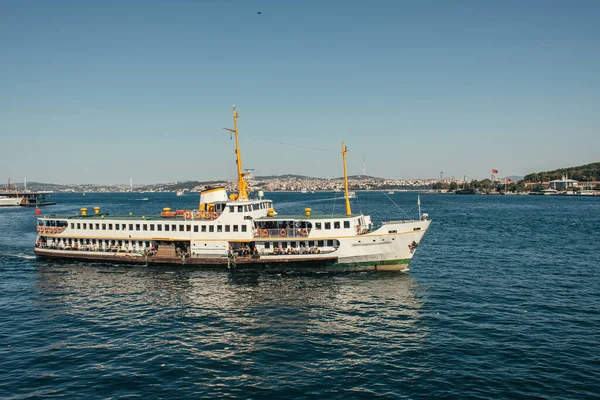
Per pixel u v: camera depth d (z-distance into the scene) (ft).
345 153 198.39
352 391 86.38
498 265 201.16
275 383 89.97
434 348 105.70
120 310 137.49
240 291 156.76
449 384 88.17
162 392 86.99
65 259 213.46
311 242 184.75
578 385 86.84
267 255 183.32
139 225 201.87
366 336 114.01
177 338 114.11
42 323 126.31
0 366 98.78
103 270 192.65
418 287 160.76
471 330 117.08
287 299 146.82
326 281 169.27
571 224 377.50
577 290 155.74
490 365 96.17
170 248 197.67
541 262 207.62
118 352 105.70
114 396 85.66
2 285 170.60
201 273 183.42
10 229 381.81
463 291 155.43
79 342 112.06
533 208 608.19
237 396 85.10
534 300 143.74
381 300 145.18
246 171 208.03
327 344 109.19
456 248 251.19
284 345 108.99
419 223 178.40
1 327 123.24
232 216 189.57
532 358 99.14
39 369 97.40
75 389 88.58
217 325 123.13
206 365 98.53
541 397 82.69
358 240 178.91
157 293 155.63
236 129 203.41
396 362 98.58
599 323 121.19
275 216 200.95
